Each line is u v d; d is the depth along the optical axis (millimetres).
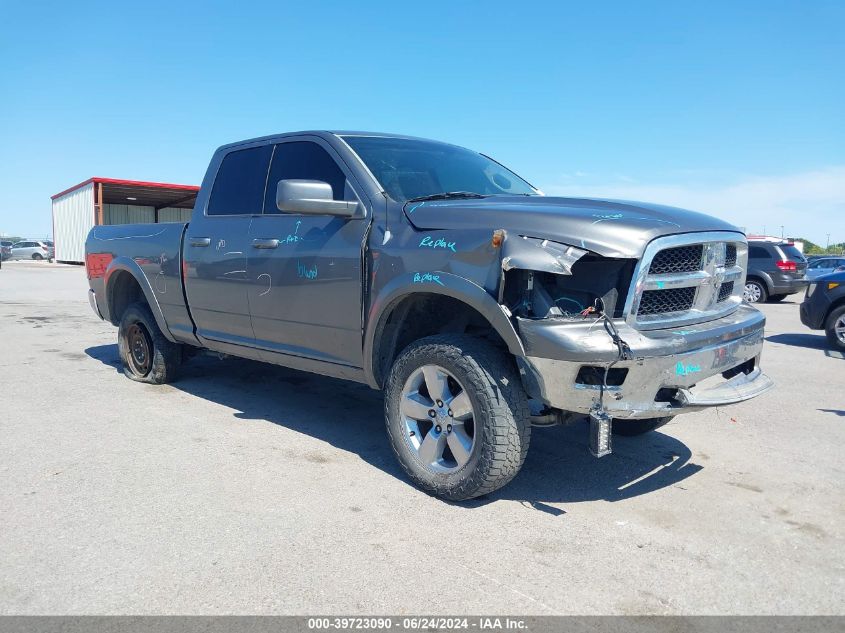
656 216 3523
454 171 4734
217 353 5984
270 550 3100
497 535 3303
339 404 5734
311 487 3854
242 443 4621
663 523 3494
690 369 3383
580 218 3340
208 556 3037
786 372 7582
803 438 4973
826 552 3205
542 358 3221
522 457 3463
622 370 3232
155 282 5914
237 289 4977
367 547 3146
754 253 18906
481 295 3379
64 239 40344
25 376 6695
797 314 14922
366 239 4027
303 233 4465
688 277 3512
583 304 3365
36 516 3418
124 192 33719
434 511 3562
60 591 2738
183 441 4641
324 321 4324
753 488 3994
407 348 3805
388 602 2695
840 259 25156
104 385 6324
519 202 3752
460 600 2723
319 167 4570
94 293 6984
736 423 5352
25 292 17266
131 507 3541
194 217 5543
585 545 3223
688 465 4375
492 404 3395
